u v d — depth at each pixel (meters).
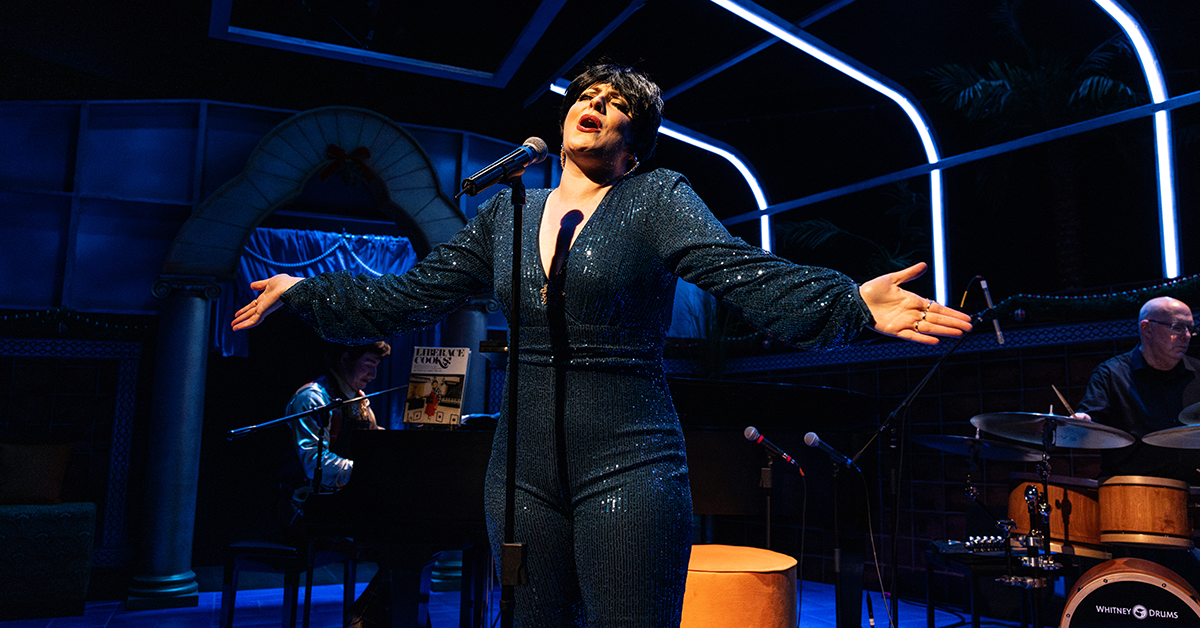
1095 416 4.29
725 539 7.18
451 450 2.74
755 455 3.04
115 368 6.30
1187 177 6.19
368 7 5.04
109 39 6.88
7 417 5.99
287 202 6.07
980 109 6.81
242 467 7.29
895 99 7.17
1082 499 3.66
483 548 3.03
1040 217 7.03
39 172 6.09
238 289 6.79
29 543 5.06
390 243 7.30
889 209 7.61
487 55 5.63
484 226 1.46
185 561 5.55
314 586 6.22
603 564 1.15
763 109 8.47
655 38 6.34
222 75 7.65
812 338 1.09
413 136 6.41
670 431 1.23
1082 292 5.70
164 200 6.24
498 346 3.09
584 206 1.30
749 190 8.71
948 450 4.32
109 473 6.18
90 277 6.19
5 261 5.98
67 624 4.95
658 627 1.15
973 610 3.52
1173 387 4.23
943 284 6.89
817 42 6.28
